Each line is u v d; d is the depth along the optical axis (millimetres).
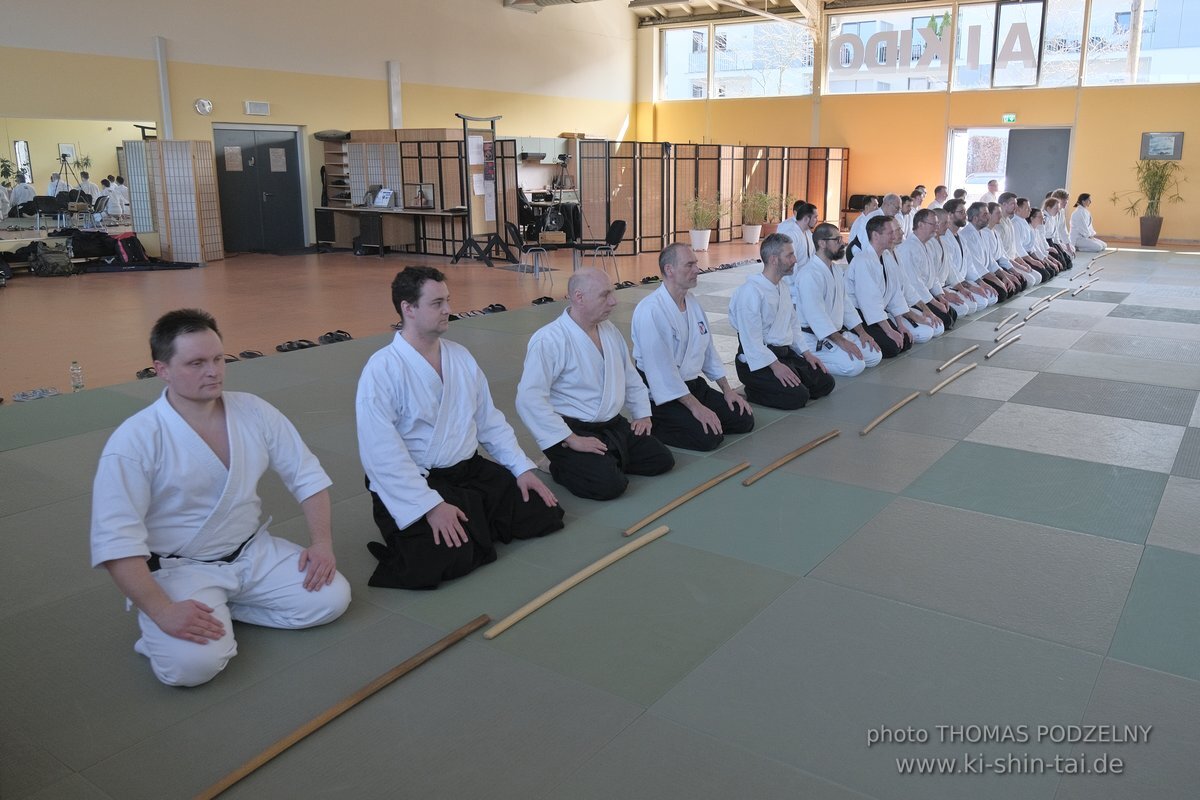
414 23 19172
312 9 17484
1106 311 9859
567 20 22609
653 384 5105
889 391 6488
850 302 7406
